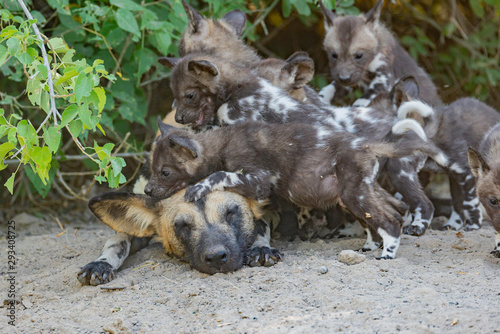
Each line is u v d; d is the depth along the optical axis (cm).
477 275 506
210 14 909
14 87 928
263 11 1030
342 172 571
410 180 667
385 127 654
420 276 510
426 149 568
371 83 874
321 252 611
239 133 612
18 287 582
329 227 707
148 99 1005
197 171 604
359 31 861
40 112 929
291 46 1170
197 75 674
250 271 543
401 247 601
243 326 431
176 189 608
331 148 583
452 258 568
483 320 403
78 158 887
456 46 1162
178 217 570
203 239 554
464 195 733
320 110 671
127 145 920
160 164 608
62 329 465
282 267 553
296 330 413
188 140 589
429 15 1176
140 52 833
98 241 741
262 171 597
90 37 852
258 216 606
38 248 722
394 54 891
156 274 570
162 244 641
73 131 512
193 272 558
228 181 575
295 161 591
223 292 501
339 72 862
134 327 457
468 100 780
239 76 685
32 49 512
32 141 502
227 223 570
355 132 649
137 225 608
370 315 428
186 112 684
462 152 726
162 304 499
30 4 811
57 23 940
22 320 493
